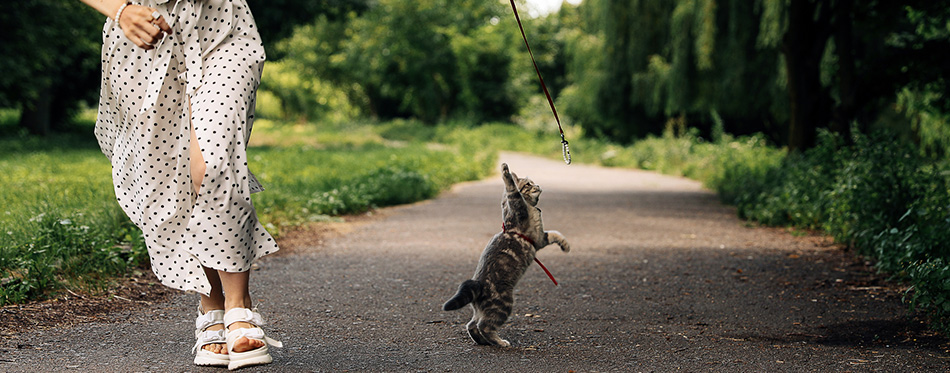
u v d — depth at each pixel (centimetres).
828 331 420
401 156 2183
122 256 536
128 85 292
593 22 3105
